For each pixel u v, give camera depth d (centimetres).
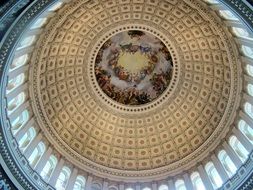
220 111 3394
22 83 2955
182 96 3778
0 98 2431
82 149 3581
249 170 2684
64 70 3588
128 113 3875
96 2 3291
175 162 3522
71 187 3144
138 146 3769
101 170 3488
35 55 3027
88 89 3797
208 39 3369
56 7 2728
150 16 3509
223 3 2164
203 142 3459
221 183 2956
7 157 2502
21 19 2136
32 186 2652
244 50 2936
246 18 2078
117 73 3884
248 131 2975
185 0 3100
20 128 2869
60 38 3341
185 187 3278
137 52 3794
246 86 3078
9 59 2319
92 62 3747
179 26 3494
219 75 3444
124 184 3447
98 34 3600
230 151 3064
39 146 3123
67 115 3609
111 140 3778
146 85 3897
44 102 3331
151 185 3425
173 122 3778
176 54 3700
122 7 3441
